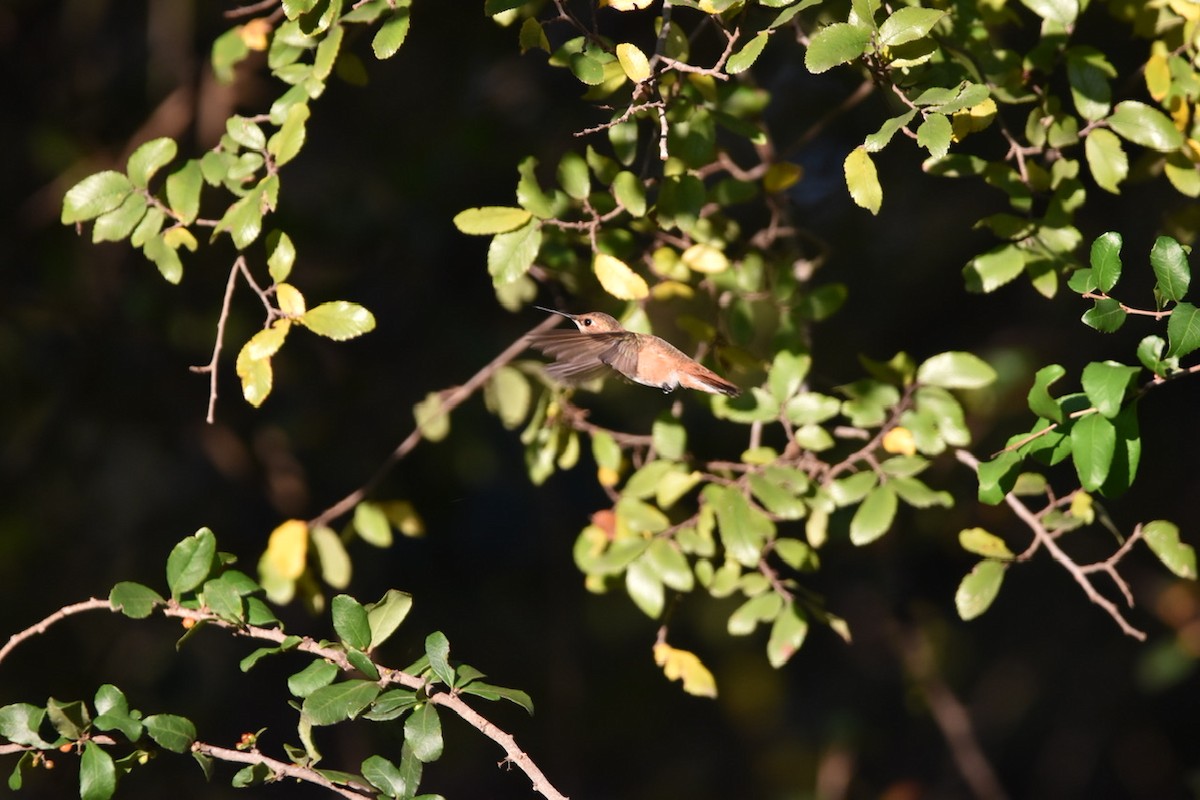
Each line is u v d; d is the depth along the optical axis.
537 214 6.12
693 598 13.57
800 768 14.21
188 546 5.55
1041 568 14.04
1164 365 4.98
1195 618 12.69
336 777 5.24
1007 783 14.38
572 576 13.04
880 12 5.55
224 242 10.19
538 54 11.42
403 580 12.81
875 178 5.12
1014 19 6.63
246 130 6.07
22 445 11.27
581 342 6.43
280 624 5.55
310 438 10.75
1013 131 8.16
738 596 13.55
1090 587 6.66
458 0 10.50
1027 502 11.45
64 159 11.38
